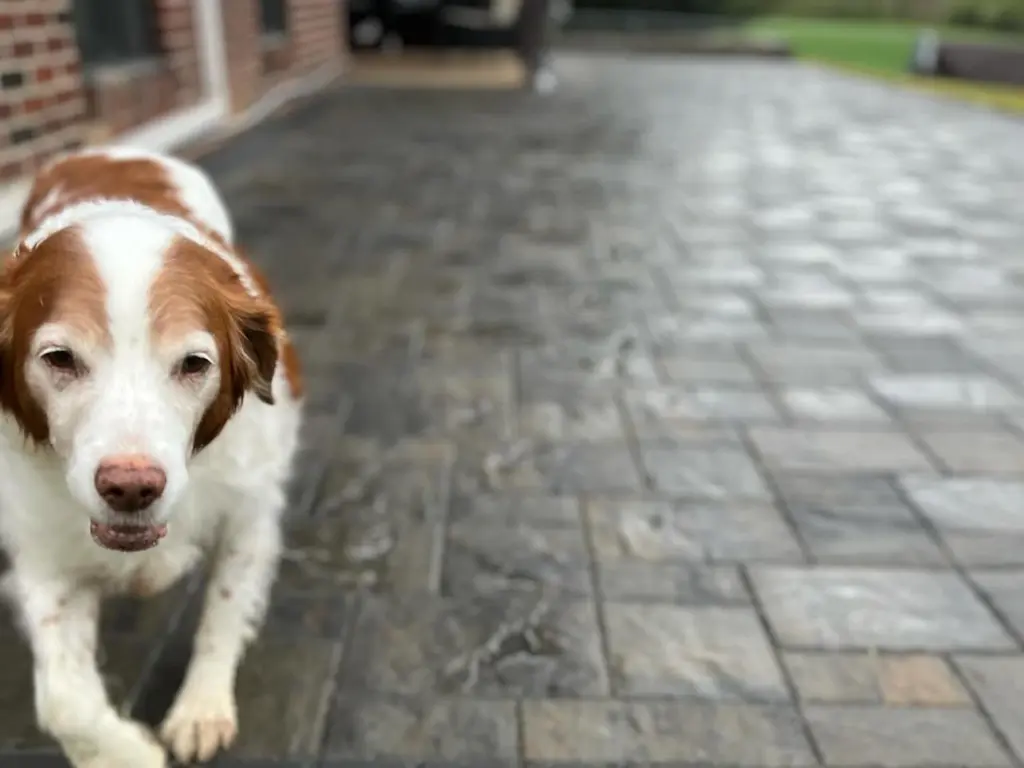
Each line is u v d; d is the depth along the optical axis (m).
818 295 2.55
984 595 1.36
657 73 7.52
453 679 1.19
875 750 1.10
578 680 1.20
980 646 1.27
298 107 5.12
